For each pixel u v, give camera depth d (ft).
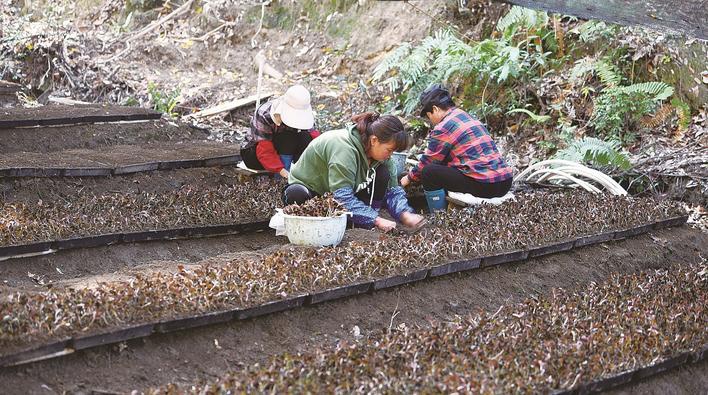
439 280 19.07
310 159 20.85
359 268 18.15
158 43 40.68
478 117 32.78
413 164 28.35
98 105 33.06
